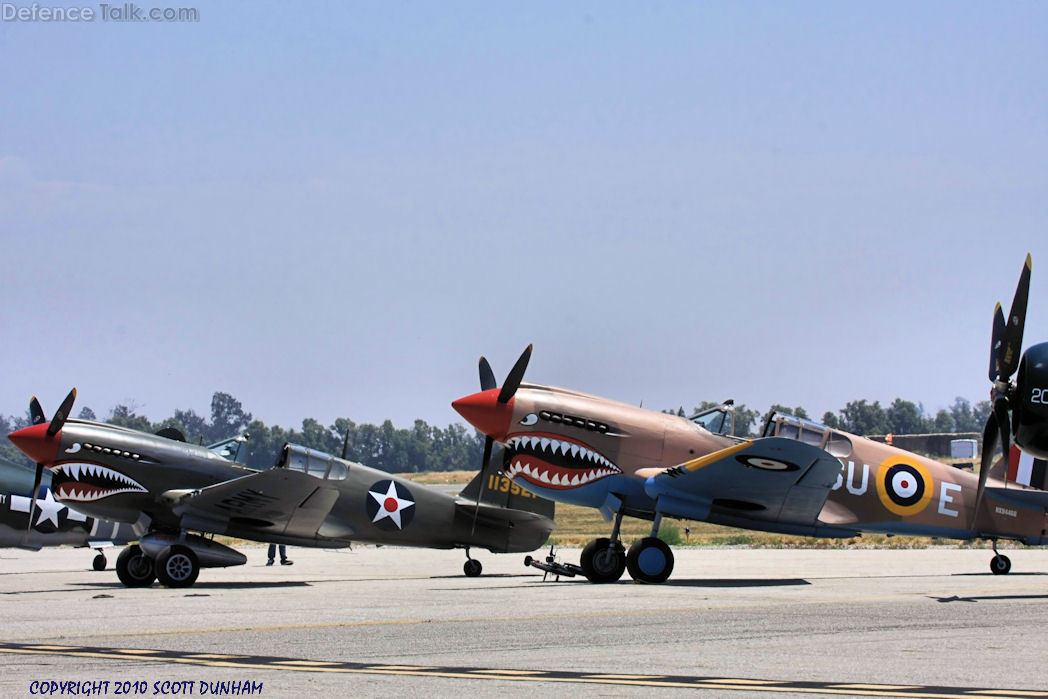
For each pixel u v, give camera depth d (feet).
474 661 42.24
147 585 96.78
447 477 553.64
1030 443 65.36
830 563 127.13
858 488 96.99
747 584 86.99
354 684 37.01
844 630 51.34
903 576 100.07
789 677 37.63
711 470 83.20
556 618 58.75
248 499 95.66
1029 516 102.83
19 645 48.85
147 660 43.27
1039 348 64.95
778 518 90.84
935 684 35.99
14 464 129.08
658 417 94.12
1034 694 34.09
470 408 91.30
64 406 102.73
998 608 62.49
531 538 121.80
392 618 60.39
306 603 72.69
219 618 61.72
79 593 86.48
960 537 102.27
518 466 91.61
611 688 35.58
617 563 91.30
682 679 37.32
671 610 62.49
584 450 91.35
